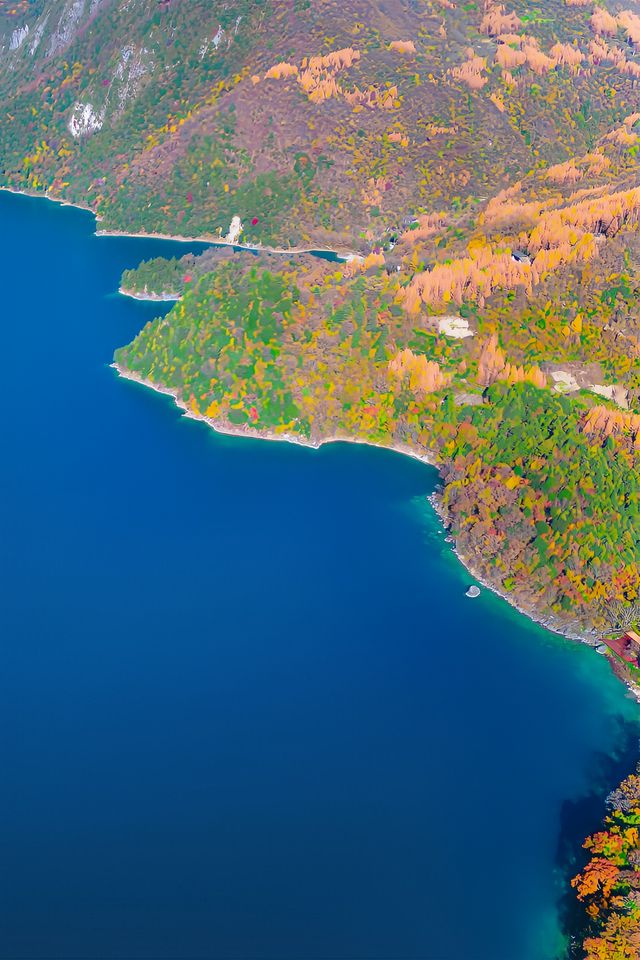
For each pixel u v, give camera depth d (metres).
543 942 156.25
